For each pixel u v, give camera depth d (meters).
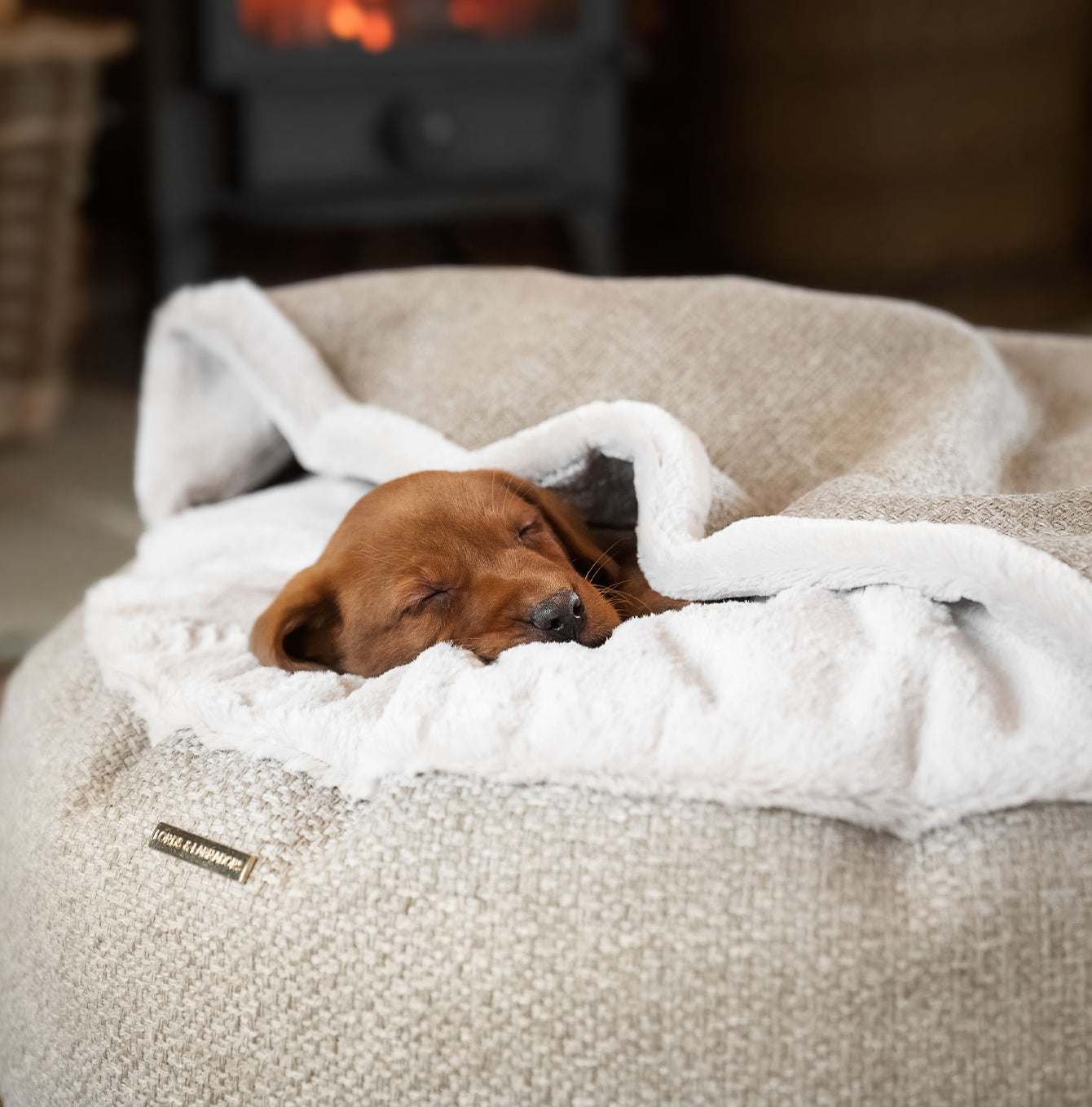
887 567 1.09
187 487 1.72
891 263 3.82
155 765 1.17
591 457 1.42
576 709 1.01
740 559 1.17
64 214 3.34
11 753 1.32
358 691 1.13
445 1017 0.97
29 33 3.10
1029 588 1.00
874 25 3.55
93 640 1.34
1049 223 3.91
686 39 4.10
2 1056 1.22
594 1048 0.94
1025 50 3.63
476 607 1.23
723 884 0.95
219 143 3.07
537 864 0.98
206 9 2.91
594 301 1.62
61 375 3.50
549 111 3.23
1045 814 0.96
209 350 1.69
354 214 3.18
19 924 1.18
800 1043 0.92
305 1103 1.00
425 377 1.63
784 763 0.97
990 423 1.46
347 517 1.35
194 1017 1.04
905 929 0.92
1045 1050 0.90
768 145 3.84
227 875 1.05
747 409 1.50
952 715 0.98
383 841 1.02
